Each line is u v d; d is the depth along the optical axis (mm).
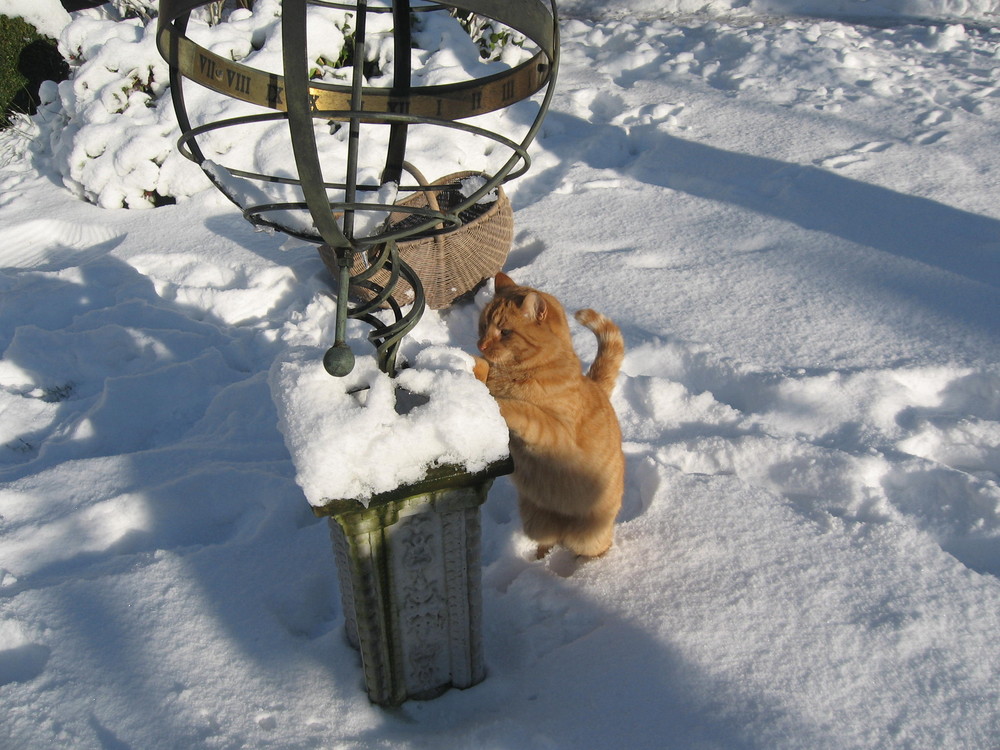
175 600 2631
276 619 2566
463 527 2033
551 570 2914
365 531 1881
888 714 2162
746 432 3447
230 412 3711
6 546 2957
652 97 7168
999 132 5895
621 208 5406
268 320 4586
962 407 3576
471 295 4707
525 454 2691
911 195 5184
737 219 5148
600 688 2295
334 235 1567
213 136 5629
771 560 2717
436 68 6152
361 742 2164
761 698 2217
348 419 1771
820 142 6012
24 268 5414
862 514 2965
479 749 2115
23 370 4184
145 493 3131
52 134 6617
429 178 5414
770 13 9664
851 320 4086
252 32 6234
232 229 5359
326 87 2238
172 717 2217
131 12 7988
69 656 2434
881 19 9297
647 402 3656
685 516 2967
